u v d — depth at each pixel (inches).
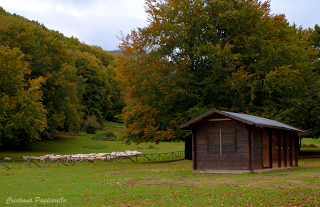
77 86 2368.4
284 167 771.4
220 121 711.1
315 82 1179.9
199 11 1114.7
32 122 1327.5
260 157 685.9
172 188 514.3
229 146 693.3
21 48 1633.9
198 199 426.9
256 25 1120.2
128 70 1075.3
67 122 2068.2
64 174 816.9
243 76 999.6
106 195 481.1
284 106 1091.9
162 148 1969.7
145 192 490.0
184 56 1144.8
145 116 1128.2
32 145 1889.8
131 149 1907.0
